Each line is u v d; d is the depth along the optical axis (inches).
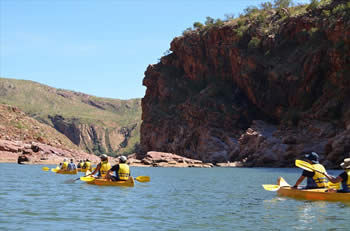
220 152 3068.4
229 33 3602.4
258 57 3213.6
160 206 445.7
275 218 376.2
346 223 351.3
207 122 3336.6
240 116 3319.4
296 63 2928.2
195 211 414.9
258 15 3612.2
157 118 3988.7
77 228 314.2
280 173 1453.0
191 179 1007.0
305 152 2261.3
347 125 2182.6
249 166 2465.6
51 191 569.3
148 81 4271.7
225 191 653.9
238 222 354.3
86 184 690.8
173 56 4264.3
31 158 1916.8
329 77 2657.5
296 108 2822.3
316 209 434.3
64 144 3248.0
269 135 2687.0
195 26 4254.4
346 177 502.6
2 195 503.8
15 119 3112.7
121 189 622.8
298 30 3083.2
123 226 327.0
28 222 331.3
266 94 3100.4
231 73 3582.7
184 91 3966.5
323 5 2999.5
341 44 2559.1
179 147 3555.6
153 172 1428.4
